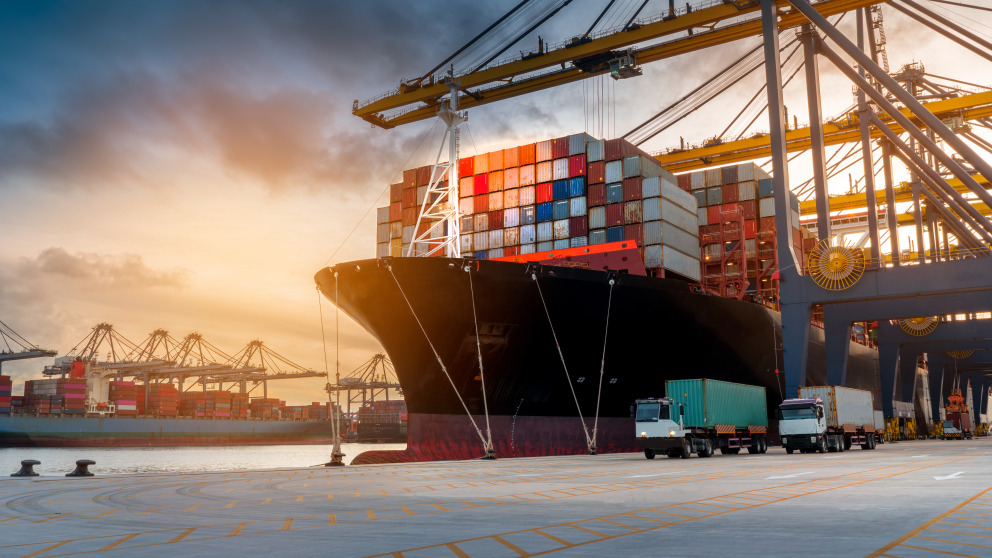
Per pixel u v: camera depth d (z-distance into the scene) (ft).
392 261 110.32
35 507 45.60
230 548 28.35
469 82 192.34
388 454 117.91
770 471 69.15
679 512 37.81
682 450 97.30
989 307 129.59
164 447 480.64
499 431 117.29
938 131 123.85
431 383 117.39
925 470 67.97
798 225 174.50
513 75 186.60
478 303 109.70
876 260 133.59
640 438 99.30
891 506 38.50
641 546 27.20
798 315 133.49
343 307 124.88
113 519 38.60
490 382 116.06
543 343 114.73
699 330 126.52
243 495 52.75
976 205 302.45
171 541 30.42
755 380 144.56
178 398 508.12
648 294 117.19
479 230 153.89
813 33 152.35
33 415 463.83
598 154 144.25
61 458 332.60
